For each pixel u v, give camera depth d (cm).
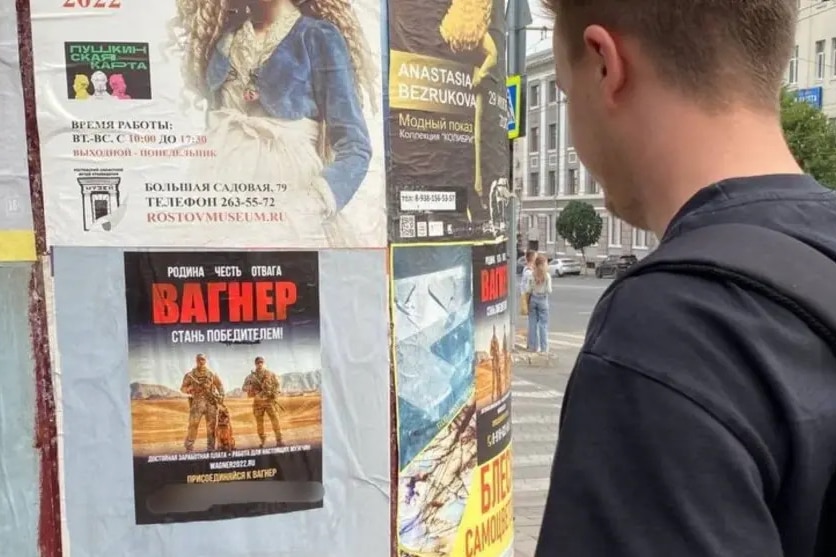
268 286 204
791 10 95
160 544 201
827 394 78
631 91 98
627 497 77
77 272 193
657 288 85
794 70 4297
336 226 210
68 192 191
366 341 215
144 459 199
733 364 78
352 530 217
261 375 206
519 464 666
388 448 220
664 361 79
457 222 237
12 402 191
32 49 187
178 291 198
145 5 192
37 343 192
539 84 6384
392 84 216
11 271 189
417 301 225
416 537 229
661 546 74
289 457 209
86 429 196
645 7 94
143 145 194
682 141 94
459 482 244
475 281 246
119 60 192
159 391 199
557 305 2541
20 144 188
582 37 103
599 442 80
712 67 92
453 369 239
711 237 88
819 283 82
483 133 246
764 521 74
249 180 202
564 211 5644
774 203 90
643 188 100
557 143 6206
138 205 195
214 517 204
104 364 196
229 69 198
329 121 208
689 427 76
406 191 221
